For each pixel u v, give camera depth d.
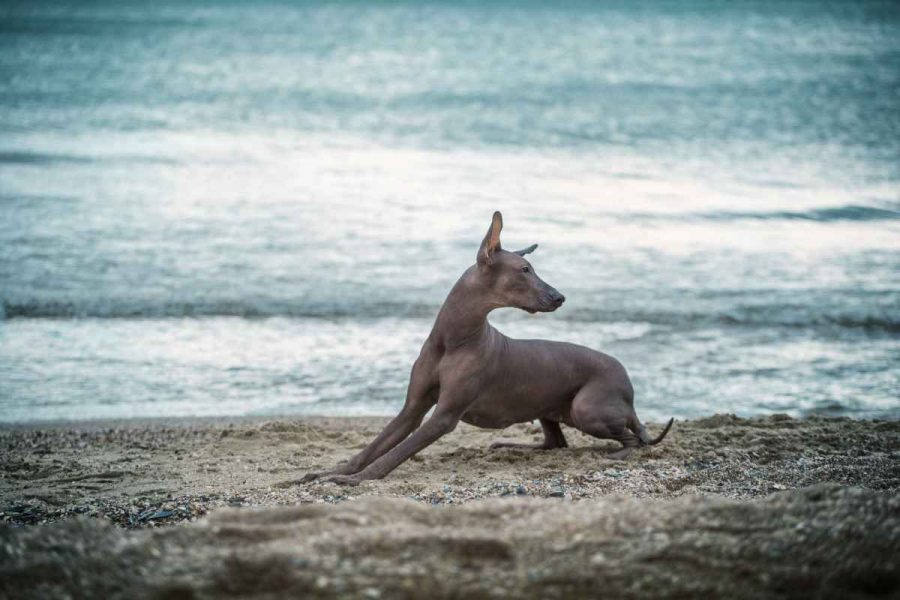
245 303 38.78
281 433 24.62
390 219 54.53
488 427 22.14
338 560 10.83
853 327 37.59
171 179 65.50
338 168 70.94
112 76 131.75
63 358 32.28
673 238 51.12
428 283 41.97
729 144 85.19
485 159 75.88
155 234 50.12
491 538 11.16
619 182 66.62
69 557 11.05
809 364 33.19
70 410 27.44
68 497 18.91
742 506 12.26
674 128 94.44
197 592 10.30
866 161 76.75
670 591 10.47
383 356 33.16
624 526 11.80
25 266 43.28
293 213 55.72
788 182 67.31
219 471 21.28
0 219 52.31
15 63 145.38
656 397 29.52
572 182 66.38
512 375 21.41
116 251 46.41
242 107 105.19
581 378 22.23
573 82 135.12
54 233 49.62
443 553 11.05
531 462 21.52
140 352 33.12
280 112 102.06
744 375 31.88
